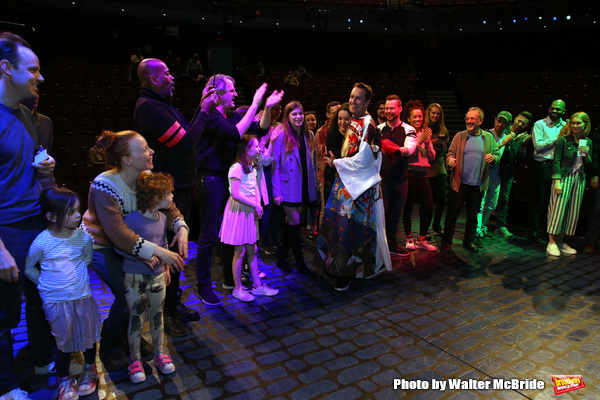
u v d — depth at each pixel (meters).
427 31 17.55
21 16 14.02
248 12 16.64
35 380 2.25
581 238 5.27
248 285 3.61
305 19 17.34
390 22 17.34
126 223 2.13
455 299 3.37
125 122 9.27
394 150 3.74
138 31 16.78
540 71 15.86
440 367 2.42
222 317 3.01
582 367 2.44
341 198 3.34
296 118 3.50
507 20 16.22
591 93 12.65
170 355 2.51
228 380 2.27
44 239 1.95
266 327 2.87
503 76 15.56
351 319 3.00
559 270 4.05
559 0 14.80
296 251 3.83
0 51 1.81
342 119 3.37
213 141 3.01
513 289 3.58
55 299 1.95
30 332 2.18
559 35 16.70
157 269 2.18
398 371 2.37
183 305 2.99
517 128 4.86
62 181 6.22
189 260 4.23
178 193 2.76
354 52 19.19
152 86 2.57
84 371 2.14
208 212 3.05
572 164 4.32
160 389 2.18
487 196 5.04
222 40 18.09
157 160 2.67
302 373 2.34
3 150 1.86
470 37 18.23
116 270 2.19
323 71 19.31
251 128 3.42
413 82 15.59
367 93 3.18
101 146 2.06
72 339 2.02
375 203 3.34
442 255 4.48
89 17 15.56
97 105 10.04
